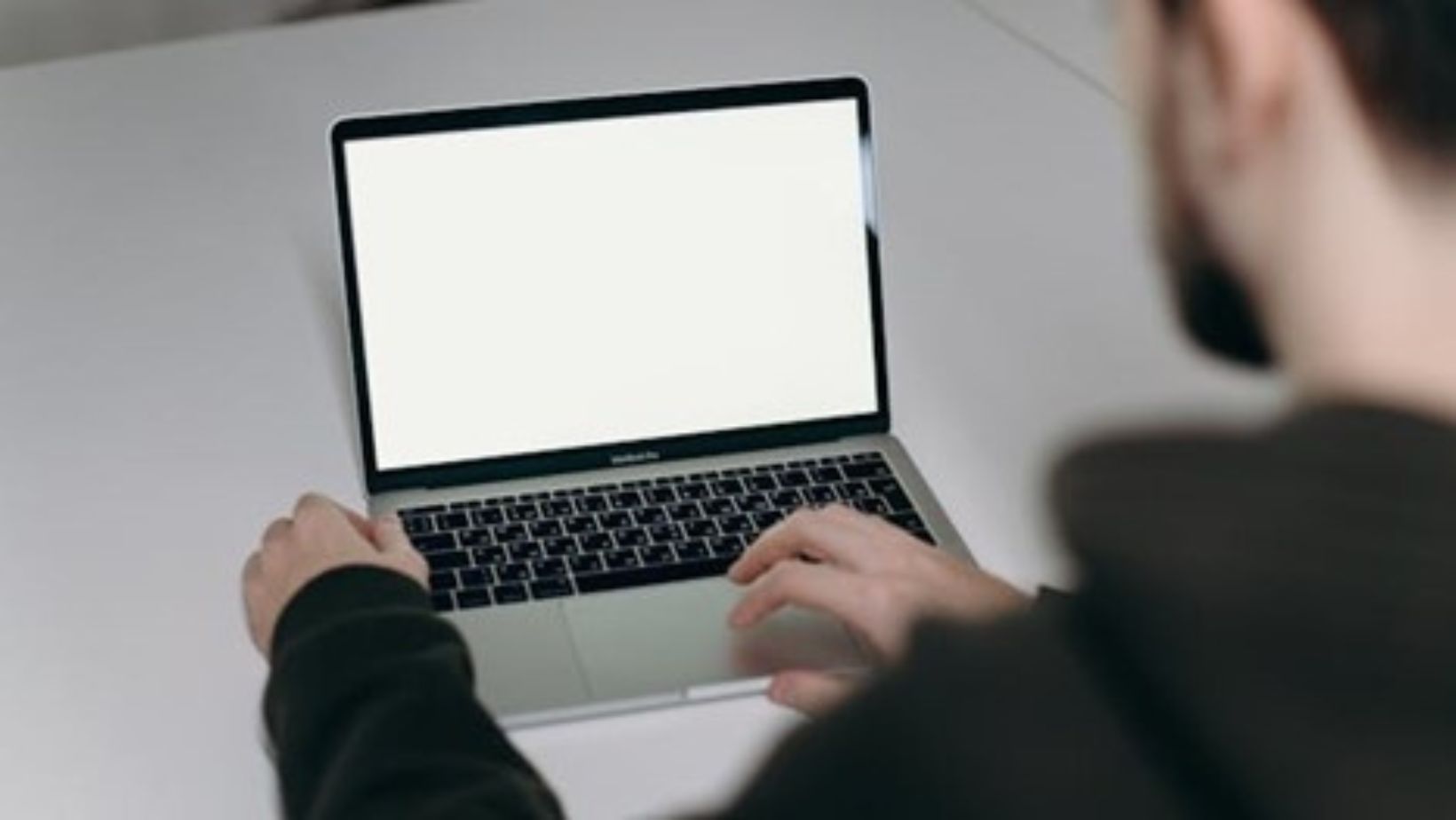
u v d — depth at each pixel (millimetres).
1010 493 1382
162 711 1187
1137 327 1601
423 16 2289
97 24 2809
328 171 1928
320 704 904
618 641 1209
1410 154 442
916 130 1975
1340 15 438
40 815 1108
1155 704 452
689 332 1407
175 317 1666
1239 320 482
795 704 1137
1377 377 448
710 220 1414
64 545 1350
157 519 1381
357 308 1370
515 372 1388
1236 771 435
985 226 1779
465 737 862
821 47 2186
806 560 1196
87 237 1801
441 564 1285
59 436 1491
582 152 1402
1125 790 451
